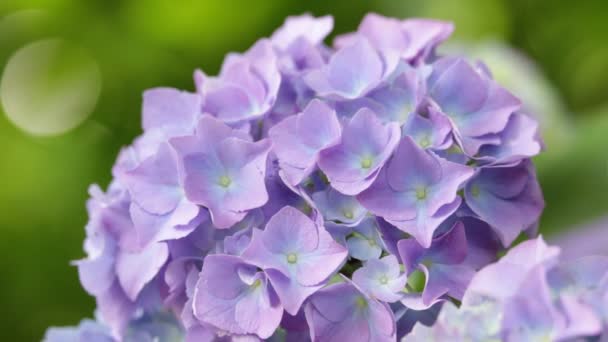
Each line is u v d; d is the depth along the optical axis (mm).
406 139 725
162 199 742
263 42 771
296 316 728
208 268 726
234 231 737
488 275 696
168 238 734
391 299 720
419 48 770
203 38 1038
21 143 1030
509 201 746
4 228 1013
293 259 725
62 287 1018
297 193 729
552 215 888
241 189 734
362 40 753
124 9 1038
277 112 757
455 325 694
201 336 736
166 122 770
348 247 730
